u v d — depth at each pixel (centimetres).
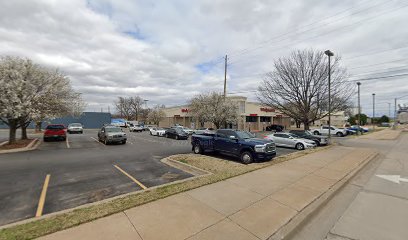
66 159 1206
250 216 472
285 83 2161
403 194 673
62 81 1844
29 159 1200
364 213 530
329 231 442
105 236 379
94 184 743
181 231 402
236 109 3591
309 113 2139
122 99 8181
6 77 1450
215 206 517
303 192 633
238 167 950
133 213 470
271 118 5353
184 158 1176
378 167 1086
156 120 6103
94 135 2931
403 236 421
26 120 1766
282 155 1367
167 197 568
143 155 1354
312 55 2050
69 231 394
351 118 7544
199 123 4506
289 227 434
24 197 616
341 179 794
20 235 378
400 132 4231
